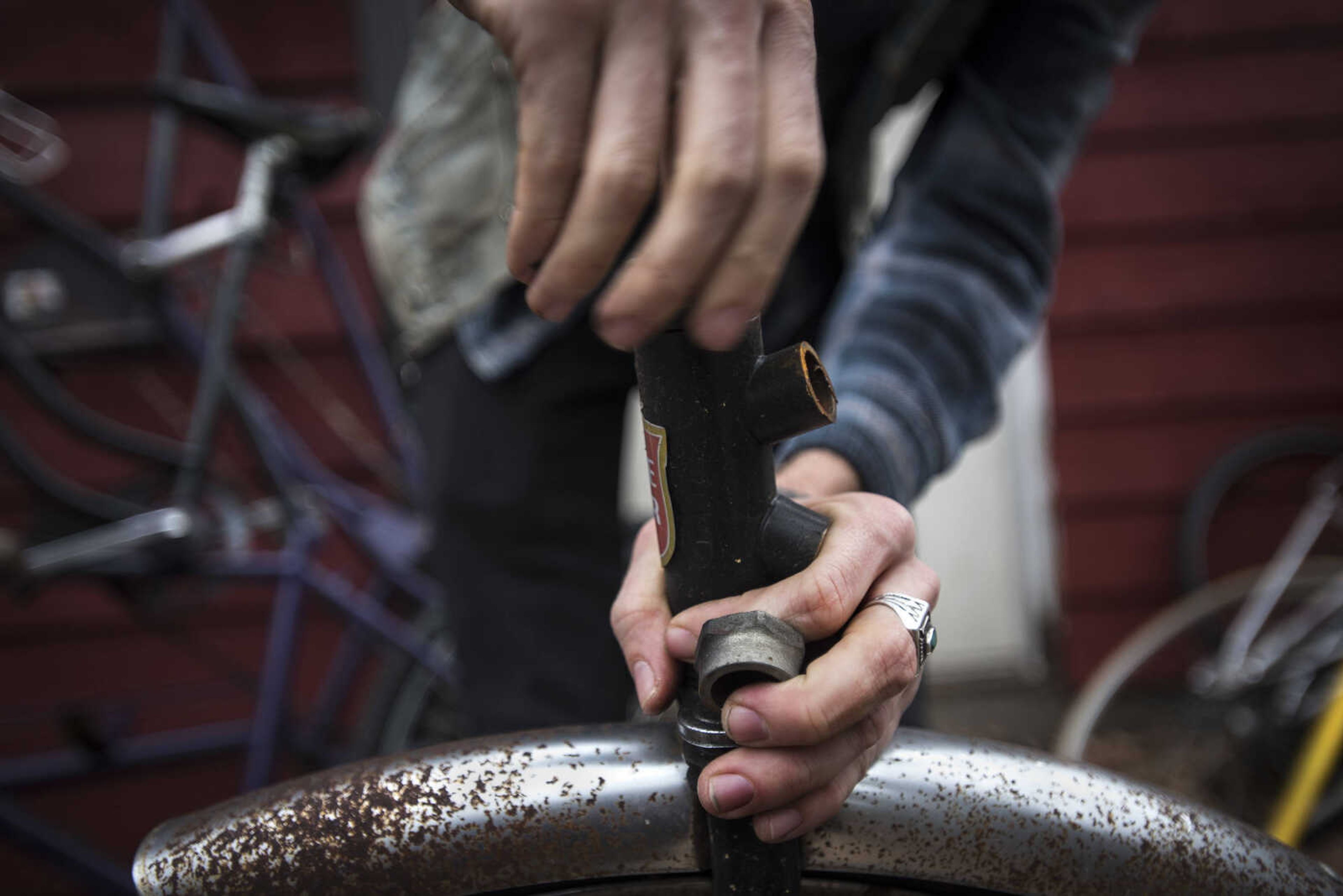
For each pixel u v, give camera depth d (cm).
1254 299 239
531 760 53
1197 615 198
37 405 155
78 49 197
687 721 48
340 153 154
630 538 116
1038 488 250
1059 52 75
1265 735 185
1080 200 238
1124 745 219
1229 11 231
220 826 51
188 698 189
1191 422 245
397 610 177
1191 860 51
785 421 44
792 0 40
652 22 39
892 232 73
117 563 145
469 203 89
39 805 214
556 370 88
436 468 96
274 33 202
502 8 40
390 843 50
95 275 157
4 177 154
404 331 100
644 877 52
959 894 52
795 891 50
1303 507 246
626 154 39
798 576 47
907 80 77
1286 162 236
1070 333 243
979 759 53
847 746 47
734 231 40
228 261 149
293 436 209
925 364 66
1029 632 255
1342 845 170
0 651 209
